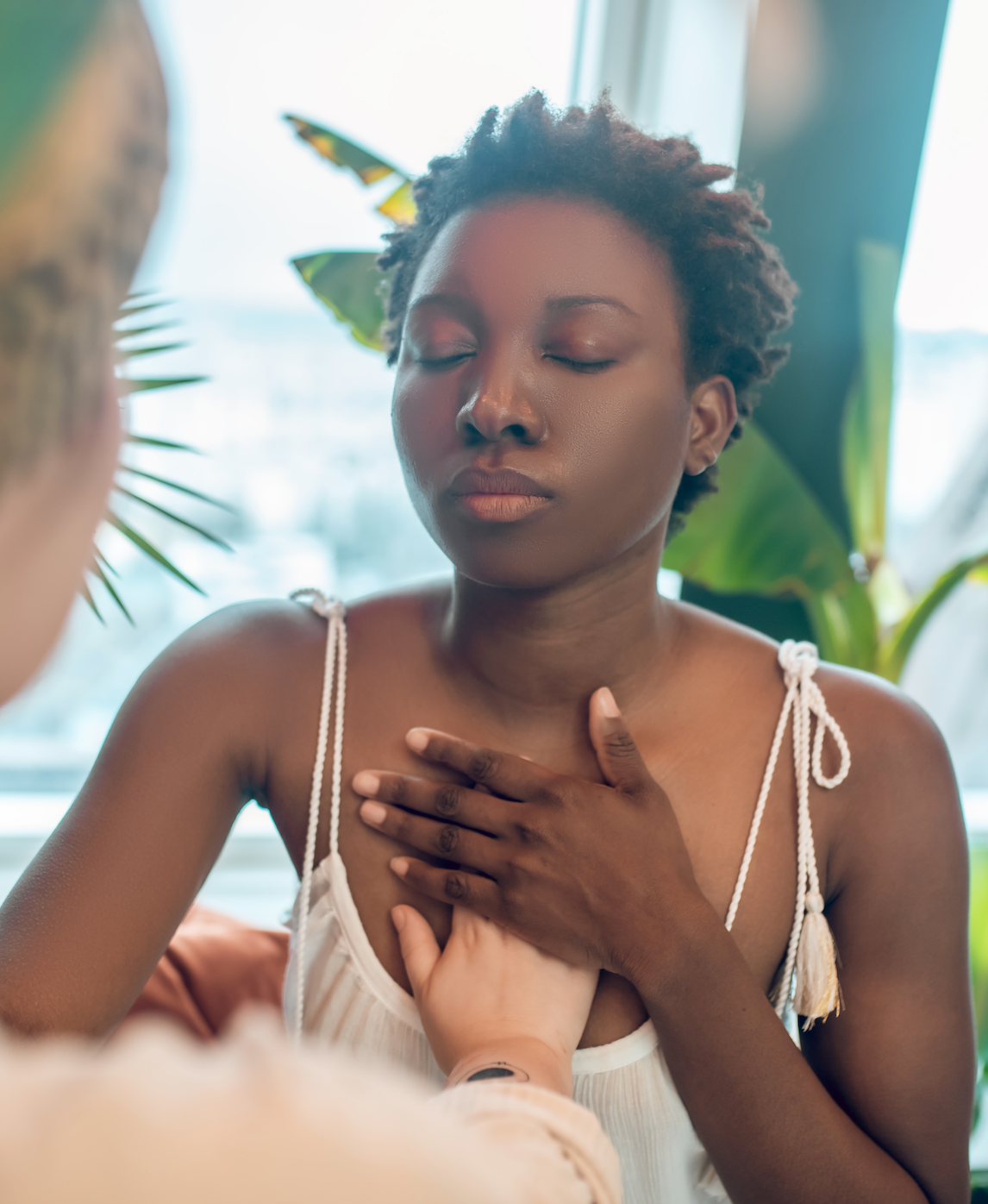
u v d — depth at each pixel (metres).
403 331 0.64
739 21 1.59
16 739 1.97
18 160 0.15
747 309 0.65
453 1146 0.19
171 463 1.94
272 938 1.14
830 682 0.69
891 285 1.42
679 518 0.78
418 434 0.58
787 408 1.49
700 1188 0.65
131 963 0.60
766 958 0.66
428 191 0.67
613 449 0.56
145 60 0.17
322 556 2.03
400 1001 0.62
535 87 0.60
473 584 0.64
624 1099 0.61
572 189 0.59
